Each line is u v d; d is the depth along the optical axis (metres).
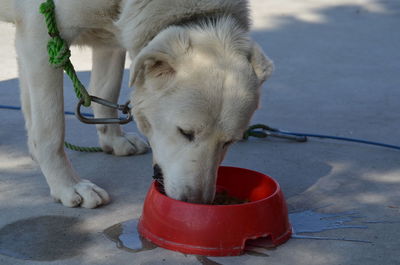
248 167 1.63
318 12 3.89
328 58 2.81
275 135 1.81
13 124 1.87
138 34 1.33
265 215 1.27
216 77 1.25
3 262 1.23
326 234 1.33
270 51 2.90
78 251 1.26
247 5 1.37
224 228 1.24
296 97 2.20
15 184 1.50
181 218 1.25
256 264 1.23
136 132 1.85
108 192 1.48
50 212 1.39
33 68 1.40
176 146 1.28
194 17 1.32
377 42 3.17
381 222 1.38
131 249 1.27
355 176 1.60
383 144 1.79
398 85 2.39
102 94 1.63
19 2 1.39
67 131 1.84
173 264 1.23
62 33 1.39
